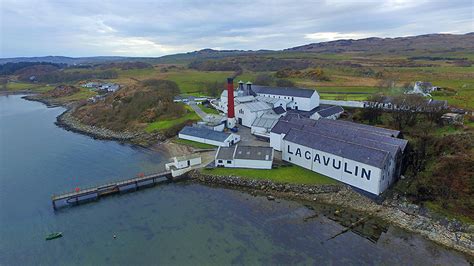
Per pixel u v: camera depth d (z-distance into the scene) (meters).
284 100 96.06
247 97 99.81
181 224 44.09
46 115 130.12
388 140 54.22
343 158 50.66
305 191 50.88
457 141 52.22
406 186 48.19
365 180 48.09
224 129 83.81
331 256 36.50
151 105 105.38
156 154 74.19
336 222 43.47
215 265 35.44
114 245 39.81
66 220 46.38
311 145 56.31
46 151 79.12
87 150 79.38
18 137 93.38
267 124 77.25
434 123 65.06
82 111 120.75
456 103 77.44
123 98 115.38
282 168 58.66
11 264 36.88
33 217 47.38
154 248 38.88
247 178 55.41
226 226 43.12
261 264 35.31
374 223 43.00
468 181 44.09
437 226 40.78
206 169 60.09
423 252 37.00
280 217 45.06
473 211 41.09
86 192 52.69
